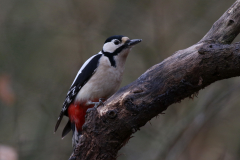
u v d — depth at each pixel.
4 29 13.88
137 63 13.95
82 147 5.64
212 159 11.83
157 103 5.27
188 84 5.13
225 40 5.40
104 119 5.41
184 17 13.99
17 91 12.89
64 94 13.38
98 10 14.30
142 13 14.28
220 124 12.59
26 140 11.92
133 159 12.31
